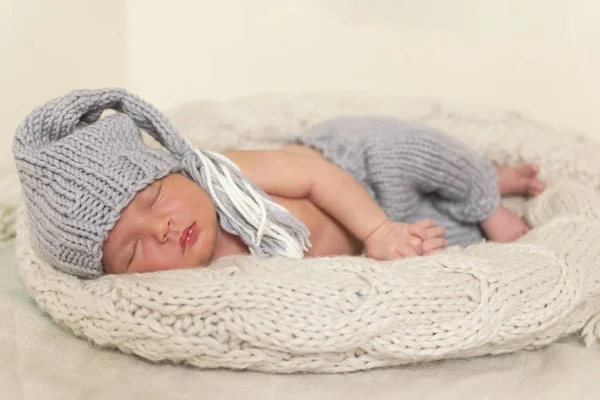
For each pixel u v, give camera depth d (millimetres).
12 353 797
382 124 1227
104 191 878
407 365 838
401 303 791
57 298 871
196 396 729
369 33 1526
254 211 1003
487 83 1498
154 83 1554
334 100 1408
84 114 998
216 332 780
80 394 717
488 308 803
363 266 831
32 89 1237
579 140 1317
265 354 785
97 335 820
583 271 896
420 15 1493
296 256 1020
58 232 878
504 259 879
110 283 843
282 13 1550
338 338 763
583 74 1427
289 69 1574
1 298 950
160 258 904
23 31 1210
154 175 917
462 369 829
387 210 1204
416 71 1528
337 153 1204
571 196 1127
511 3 1443
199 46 1567
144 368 804
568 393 747
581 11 1406
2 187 1165
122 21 1498
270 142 1375
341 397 731
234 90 1577
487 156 1317
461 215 1221
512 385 770
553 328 862
